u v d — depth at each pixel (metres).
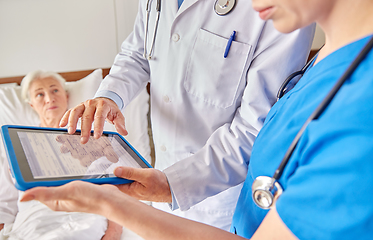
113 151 0.68
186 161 0.72
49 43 1.96
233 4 0.80
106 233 1.36
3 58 1.88
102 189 0.43
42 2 1.84
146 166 0.67
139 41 1.10
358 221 0.28
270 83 0.77
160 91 1.00
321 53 0.48
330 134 0.31
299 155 0.36
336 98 0.33
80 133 0.73
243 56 0.82
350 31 0.38
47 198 0.38
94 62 2.14
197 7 0.85
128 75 1.04
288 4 0.35
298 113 0.40
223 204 0.97
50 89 1.79
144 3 1.01
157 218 0.41
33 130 0.67
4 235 1.40
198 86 0.90
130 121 1.99
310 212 0.31
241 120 0.83
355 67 0.33
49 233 1.27
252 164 0.51
